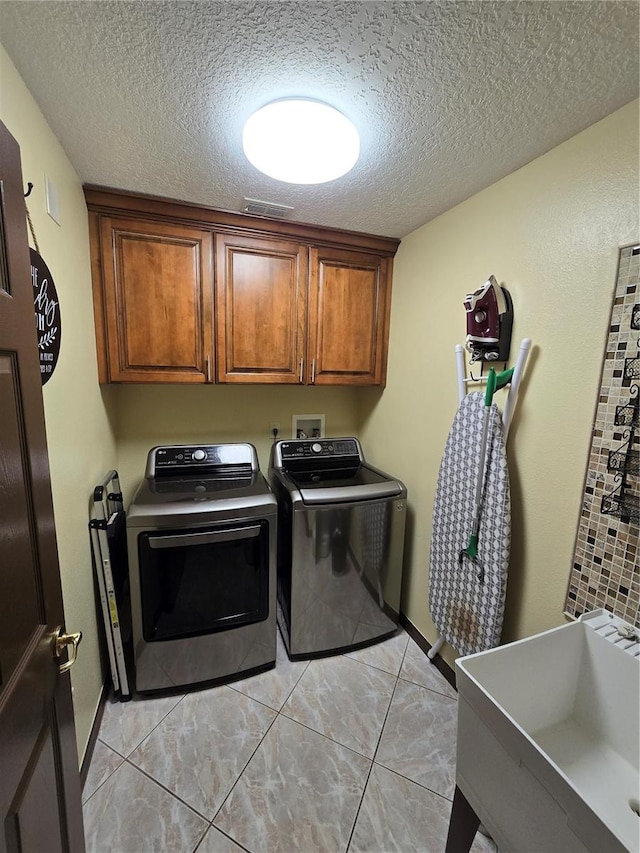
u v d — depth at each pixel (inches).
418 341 80.0
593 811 26.4
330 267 83.0
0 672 25.3
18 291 29.0
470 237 65.0
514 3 30.9
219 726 62.6
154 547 63.4
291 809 50.7
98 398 69.0
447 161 53.9
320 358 85.0
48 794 31.9
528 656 41.7
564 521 50.8
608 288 44.7
